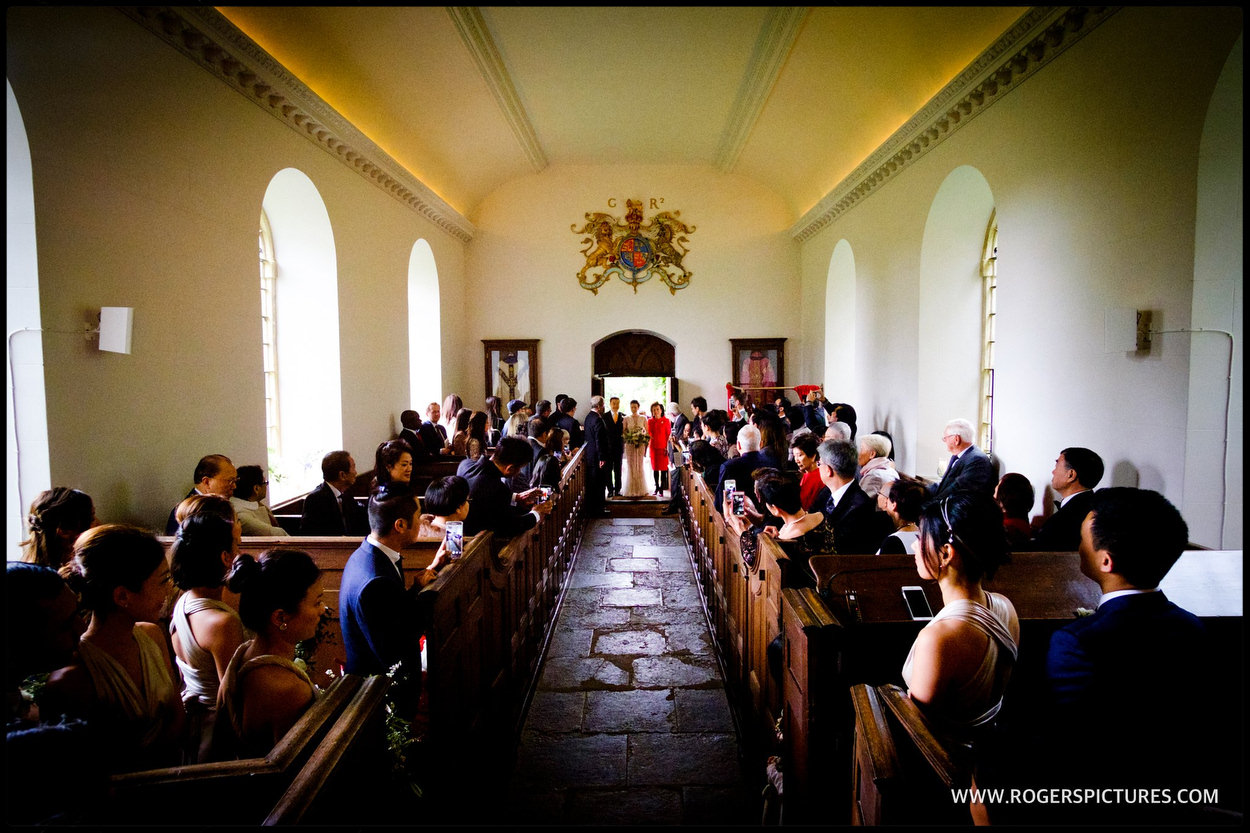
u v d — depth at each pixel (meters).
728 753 3.67
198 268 5.14
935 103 6.71
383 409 8.91
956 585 1.92
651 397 13.21
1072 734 1.48
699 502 6.67
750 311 12.92
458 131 9.60
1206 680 1.50
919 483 3.32
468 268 12.95
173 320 4.86
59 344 3.88
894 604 2.84
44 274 3.79
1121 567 1.63
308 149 6.89
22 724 1.51
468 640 3.06
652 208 12.87
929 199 7.40
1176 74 4.06
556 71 8.47
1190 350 4.02
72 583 2.02
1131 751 1.43
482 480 4.30
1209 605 2.77
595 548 8.05
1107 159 4.64
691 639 5.24
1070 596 2.90
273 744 1.91
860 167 8.95
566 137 11.07
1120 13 4.48
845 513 3.84
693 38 7.63
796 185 11.72
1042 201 5.36
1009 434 5.80
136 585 2.03
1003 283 5.92
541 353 13.01
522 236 12.91
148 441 4.61
